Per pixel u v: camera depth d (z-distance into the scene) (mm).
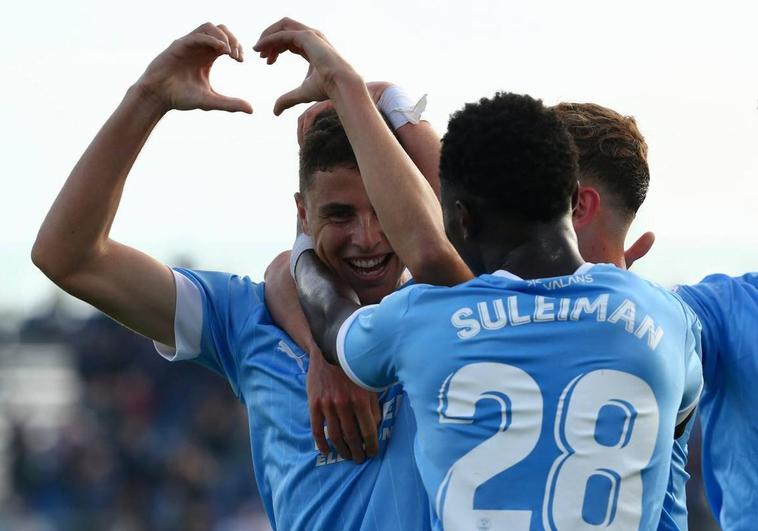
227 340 12742
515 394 9711
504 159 9984
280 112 11836
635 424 9711
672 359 10047
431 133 13070
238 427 48094
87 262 12109
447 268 11047
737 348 12008
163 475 46812
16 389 57844
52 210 11977
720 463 12359
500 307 9930
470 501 9641
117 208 12117
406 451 11484
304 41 11500
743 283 12406
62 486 47938
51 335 60000
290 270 12867
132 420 49125
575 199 10453
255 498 46125
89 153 11852
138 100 11719
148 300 12445
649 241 12766
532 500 9555
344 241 12086
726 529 12320
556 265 10102
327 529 11734
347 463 11742
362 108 11281
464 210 10258
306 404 12016
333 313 11234
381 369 10438
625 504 9625
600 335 9797
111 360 50906
